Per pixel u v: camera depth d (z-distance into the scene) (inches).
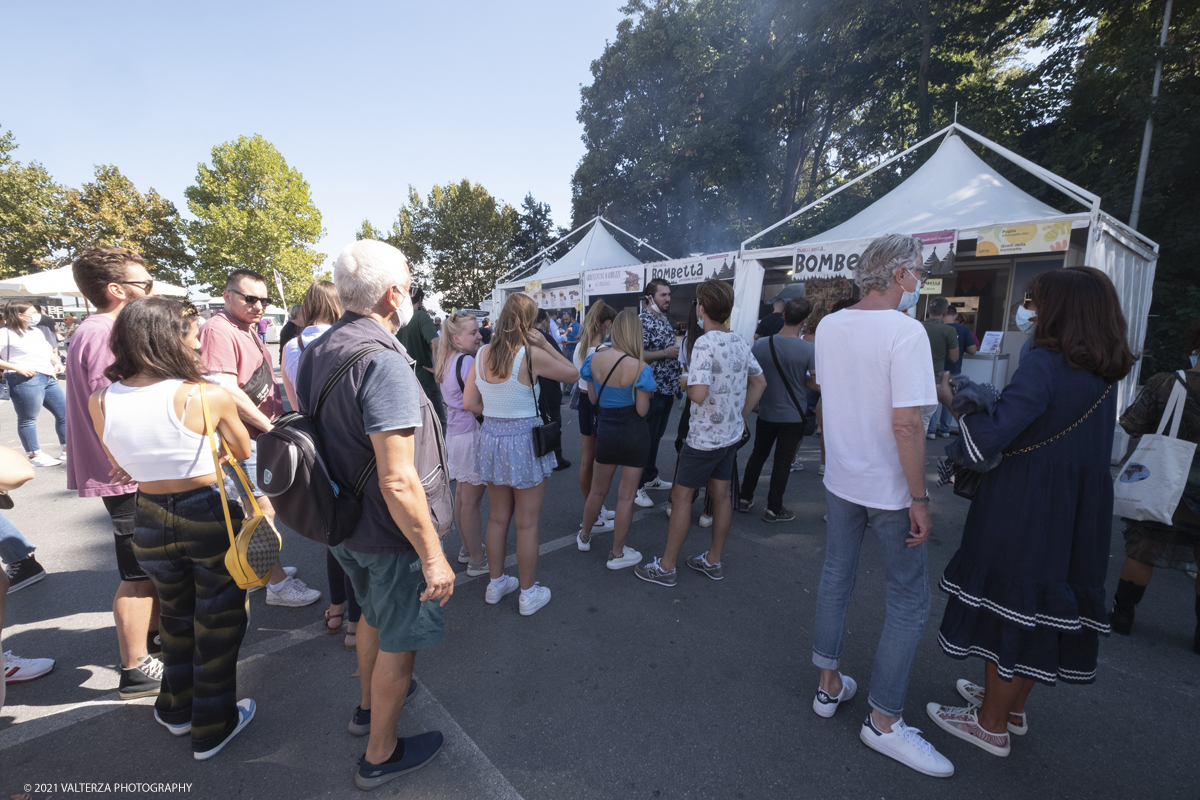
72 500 189.6
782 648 102.6
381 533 64.3
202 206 1202.0
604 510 163.9
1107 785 72.5
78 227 1057.5
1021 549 69.4
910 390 65.9
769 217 786.8
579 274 498.9
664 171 768.3
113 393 67.4
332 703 87.6
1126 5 490.3
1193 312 413.4
